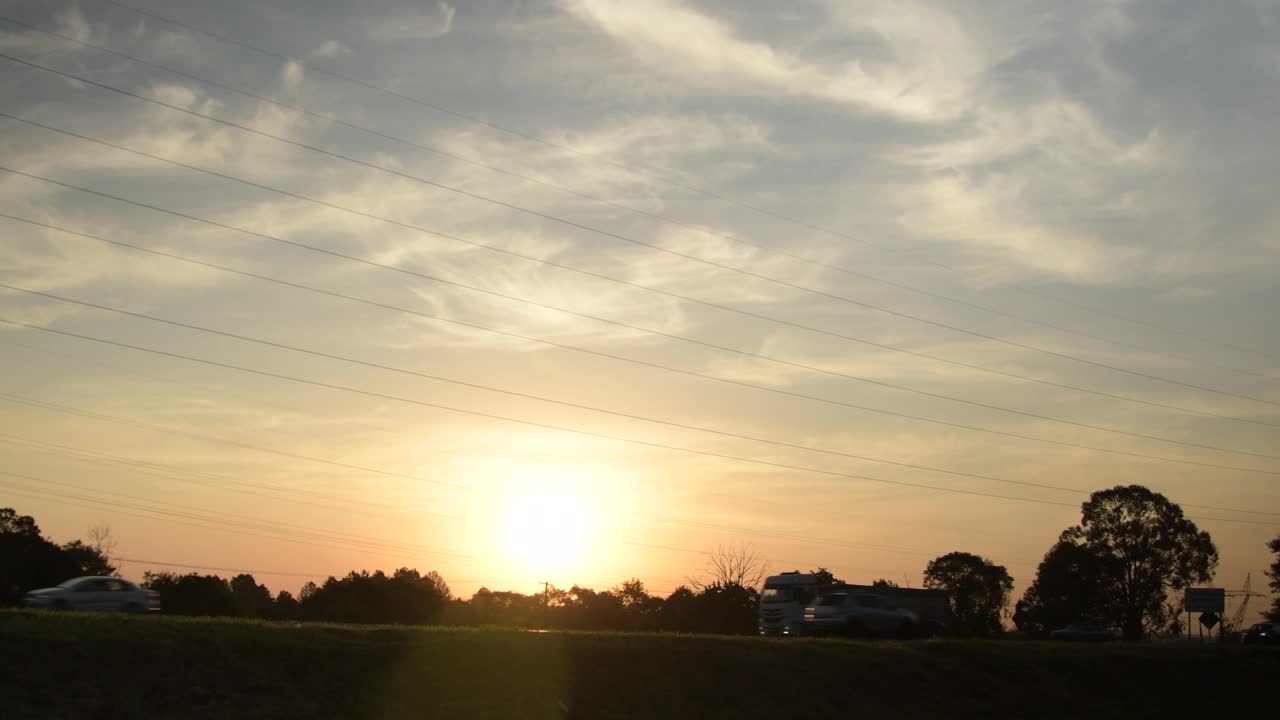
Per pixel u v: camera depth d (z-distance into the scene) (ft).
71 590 157.28
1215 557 378.94
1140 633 379.14
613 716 125.18
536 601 330.34
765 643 151.23
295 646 120.16
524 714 120.78
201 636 116.67
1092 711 154.92
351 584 310.04
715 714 130.72
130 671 107.45
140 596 163.94
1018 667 162.71
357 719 111.96
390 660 123.24
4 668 102.27
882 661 153.17
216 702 107.55
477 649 130.00
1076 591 380.17
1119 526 385.29
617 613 313.94
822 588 214.48
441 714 116.88
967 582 434.30
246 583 313.12
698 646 144.97
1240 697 169.99
